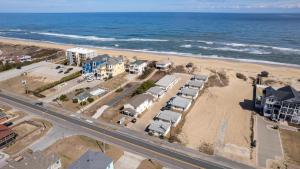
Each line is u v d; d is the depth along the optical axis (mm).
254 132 62125
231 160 50781
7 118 67625
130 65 111312
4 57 146500
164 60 130500
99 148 53844
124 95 85438
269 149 55062
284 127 64562
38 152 47656
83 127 63219
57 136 58688
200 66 120125
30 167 43344
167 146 55219
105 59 108750
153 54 149000
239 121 68250
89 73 104750
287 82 98125
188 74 109688
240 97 85125
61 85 95000
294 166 49281
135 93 85625
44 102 79500
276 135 60875
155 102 80812
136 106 70562
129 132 61188
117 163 48656
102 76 103125
